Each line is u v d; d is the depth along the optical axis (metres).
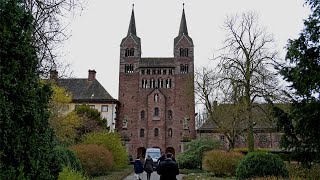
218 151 29.72
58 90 40.91
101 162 27.02
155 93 73.06
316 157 17.17
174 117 72.12
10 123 6.31
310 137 17.03
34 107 7.14
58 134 36.22
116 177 26.31
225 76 31.62
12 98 6.64
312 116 16.55
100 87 72.62
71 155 18.00
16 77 6.80
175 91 73.25
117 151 35.94
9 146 6.51
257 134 47.62
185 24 78.00
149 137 71.31
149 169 23.92
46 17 10.05
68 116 46.12
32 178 7.12
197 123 76.88
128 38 75.88
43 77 10.30
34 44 8.52
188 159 38.84
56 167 8.41
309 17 17.34
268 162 18.42
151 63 76.19
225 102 33.06
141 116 72.81
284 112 18.47
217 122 37.97
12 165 6.64
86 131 49.84
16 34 6.93
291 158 18.23
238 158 28.89
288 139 18.23
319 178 17.73
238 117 33.00
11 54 6.71
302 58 17.06
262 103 31.19
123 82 74.31
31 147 7.09
